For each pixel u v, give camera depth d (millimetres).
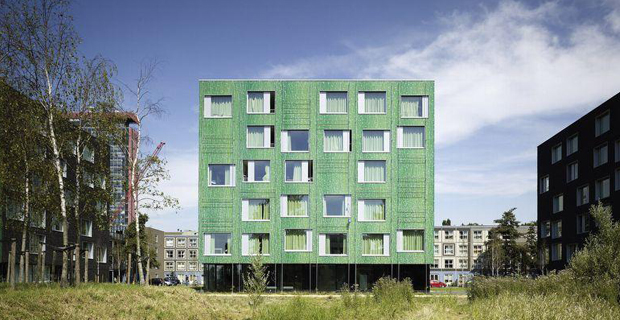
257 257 23109
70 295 19969
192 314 22125
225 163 43875
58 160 25906
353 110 44219
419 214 43281
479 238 119812
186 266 139875
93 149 28438
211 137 44125
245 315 23656
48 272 47062
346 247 43094
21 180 26906
